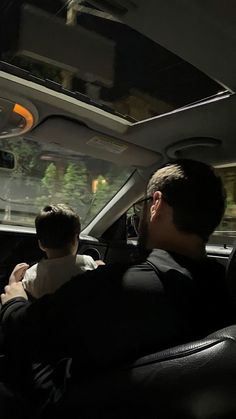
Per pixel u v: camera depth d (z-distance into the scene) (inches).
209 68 71.9
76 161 150.1
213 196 50.3
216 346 40.5
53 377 48.4
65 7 76.3
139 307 45.9
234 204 115.0
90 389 44.9
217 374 39.5
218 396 39.5
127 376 43.1
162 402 41.1
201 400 39.8
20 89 87.0
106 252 144.3
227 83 75.4
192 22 61.2
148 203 53.6
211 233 51.5
